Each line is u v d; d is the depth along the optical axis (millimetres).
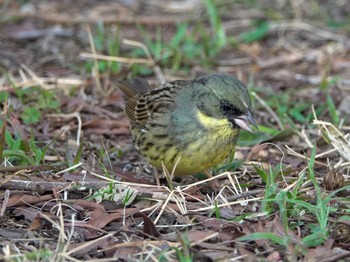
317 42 18734
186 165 11625
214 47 18047
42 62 17359
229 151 11703
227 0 20469
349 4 20562
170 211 10820
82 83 15938
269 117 14859
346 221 10367
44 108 14602
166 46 17125
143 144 11953
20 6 20219
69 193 11312
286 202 10602
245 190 11766
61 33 18844
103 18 19453
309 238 9844
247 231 10195
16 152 11938
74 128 14141
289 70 17359
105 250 9727
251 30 19344
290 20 19641
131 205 11016
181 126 11484
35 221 10422
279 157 13094
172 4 20609
